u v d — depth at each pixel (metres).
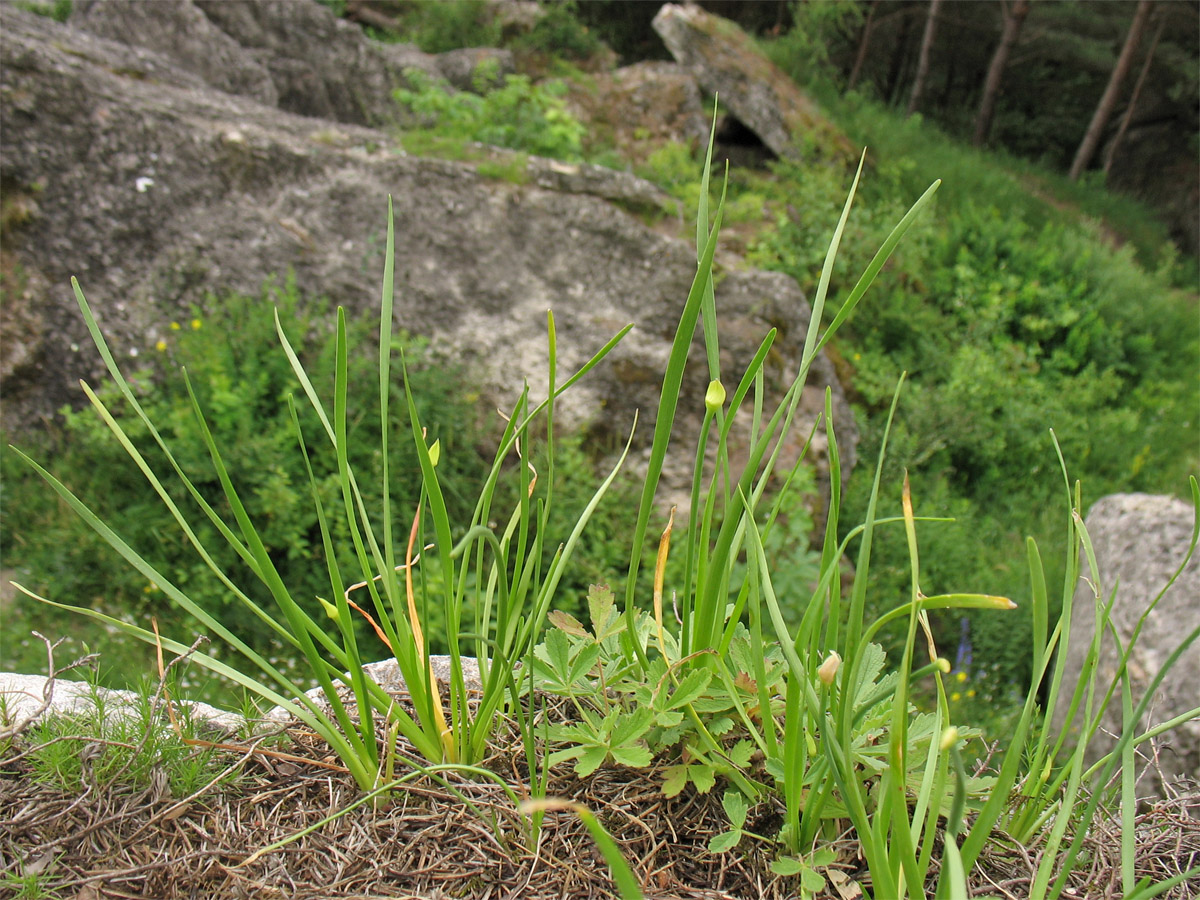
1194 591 2.73
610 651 1.20
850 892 0.92
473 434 3.96
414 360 3.93
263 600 3.34
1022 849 1.01
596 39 9.77
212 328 3.66
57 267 3.80
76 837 0.97
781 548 3.74
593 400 4.16
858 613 0.88
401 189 4.32
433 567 2.96
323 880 0.94
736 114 8.14
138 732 1.11
